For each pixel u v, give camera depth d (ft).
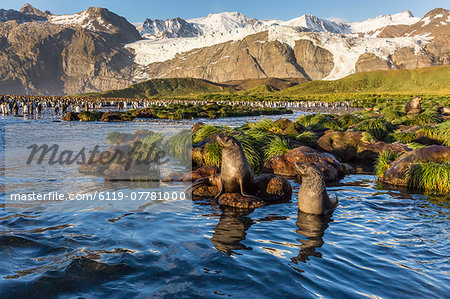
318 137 52.60
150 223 19.19
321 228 19.04
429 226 19.38
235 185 25.59
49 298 10.78
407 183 30.45
